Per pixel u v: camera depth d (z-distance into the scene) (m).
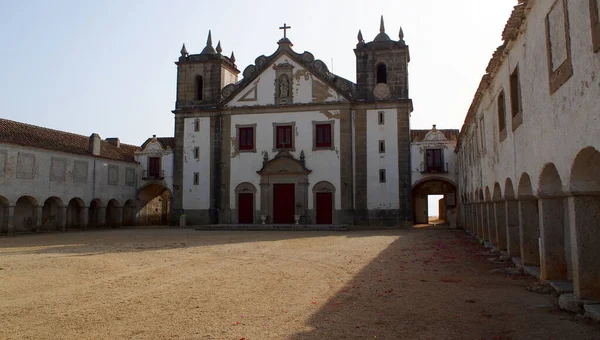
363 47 36.59
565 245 10.07
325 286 10.48
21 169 31.72
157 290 10.04
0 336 6.66
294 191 36.50
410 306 8.41
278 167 36.62
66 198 35.06
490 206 18.42
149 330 6.96
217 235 27.83
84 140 39.88
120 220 40.22
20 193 31.56
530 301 8.75
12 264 14.20
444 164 35.56
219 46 39.88
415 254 16.70
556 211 10.09
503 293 9.52
